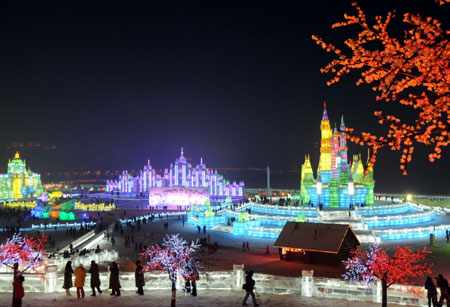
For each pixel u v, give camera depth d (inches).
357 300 1235.2
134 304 1167.6
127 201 7066.9
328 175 4471.0
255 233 3499.0
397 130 527.5
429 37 505.0
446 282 1067.9
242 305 1173.7
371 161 531.8
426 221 3863.2
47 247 3006.9
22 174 7864.2
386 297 1151.0
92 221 4665.4
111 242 3223.4
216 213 4362.7
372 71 541.3
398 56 514.6
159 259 1311.5
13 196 7593.5
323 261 2297.0
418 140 515.5
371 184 4384.8
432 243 2906.0
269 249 2918.3
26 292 1300.4
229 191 7377.0
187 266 1283.2
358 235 3213.6
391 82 524.1
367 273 1221.1
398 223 3690.9
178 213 5128.0
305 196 4623.5
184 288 1290.6
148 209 5940.0
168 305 1161.4
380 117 538.0
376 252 1387.8
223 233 3671.3
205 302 1203.9
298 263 2338.8
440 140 509.0
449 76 509.0
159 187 6136.8
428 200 5728.3
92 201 6791.3
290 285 1311.5
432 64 510.6
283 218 3796.8
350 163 4798.2
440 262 2357.3
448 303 1047.6
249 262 2417.6
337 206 4259.4
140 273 1282.0
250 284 1160.8
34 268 1571.1
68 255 2080.5
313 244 2314.2
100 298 1229.1
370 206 4104.3
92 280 1262.3
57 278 1328.7
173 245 1353.3
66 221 4694.9
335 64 566.3
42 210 5039.4
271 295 1293.1
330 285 1270.9
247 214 3671.3
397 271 1164.5
